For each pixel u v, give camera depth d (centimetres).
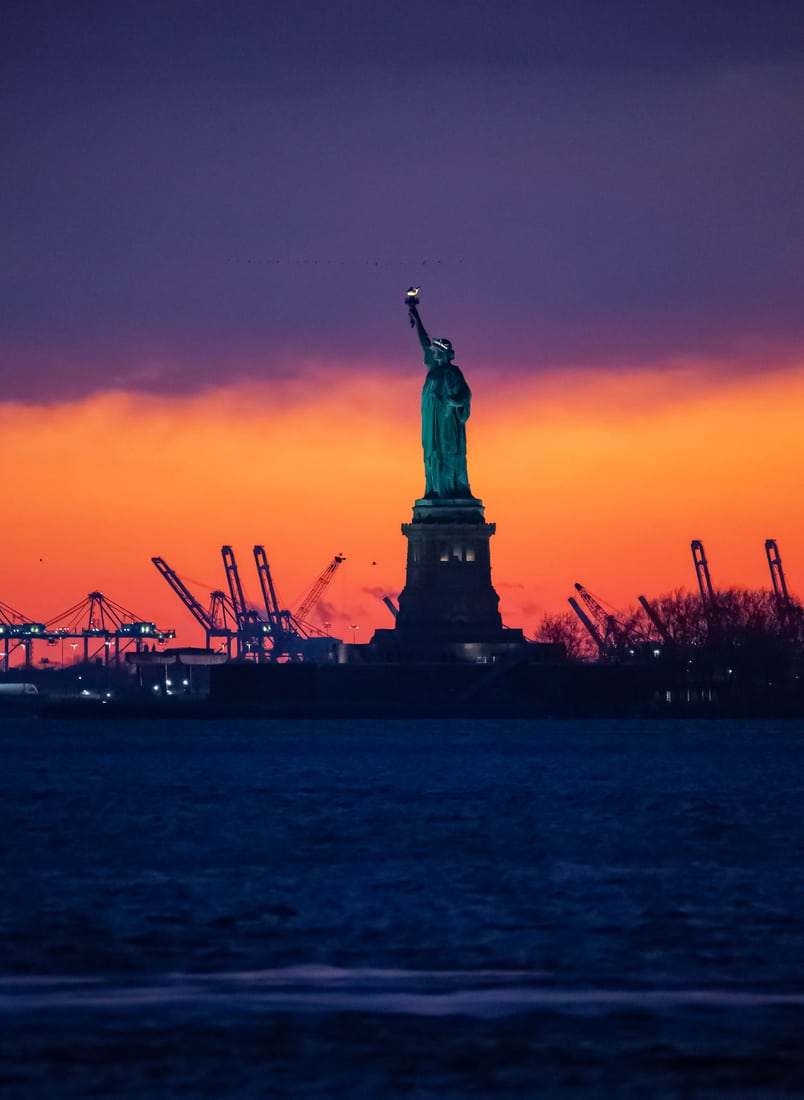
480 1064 15862
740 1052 16238
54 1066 15712
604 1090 15138
